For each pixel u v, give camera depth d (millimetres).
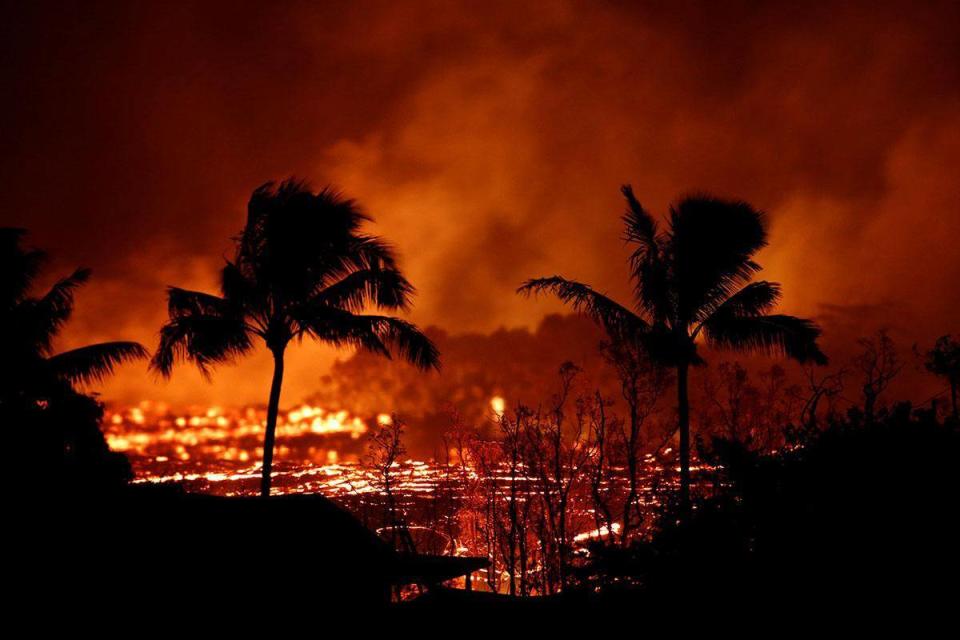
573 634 15344
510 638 16188
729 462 14516
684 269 25328
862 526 13234
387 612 18062
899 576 12805
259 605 15719
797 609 13320
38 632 13750
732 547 14242
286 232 25641
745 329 24562
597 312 25578
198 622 14984
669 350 25391
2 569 14352
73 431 25062
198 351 25172
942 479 13141
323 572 16922
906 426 13734
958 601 12438
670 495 15617
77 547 15250
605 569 15867
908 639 12445
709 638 13914
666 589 14758
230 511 17594
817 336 24172
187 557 15734
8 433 23656
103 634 14078
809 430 14547
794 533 13641
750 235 25328
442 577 18797
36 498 16688
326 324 25438
